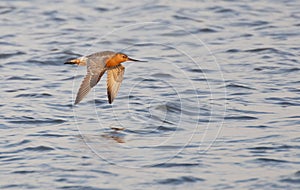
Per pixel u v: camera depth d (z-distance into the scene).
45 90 17.62
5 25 24.55
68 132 14.62
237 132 14.52
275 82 18.14
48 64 20.25
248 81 18.20
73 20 25.02
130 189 11.90
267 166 12.76
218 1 27.00
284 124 14.90
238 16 24.97
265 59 20.14
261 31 23.14
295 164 12.78
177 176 12.41
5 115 15.67
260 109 15.96
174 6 26.39
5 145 13.90
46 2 27.64
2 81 18.52
